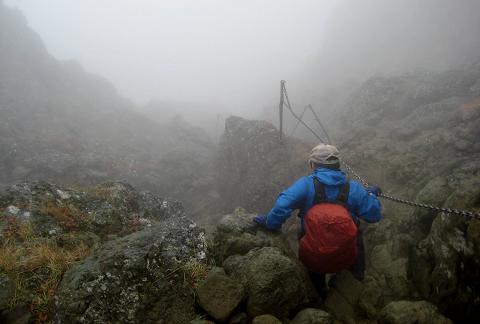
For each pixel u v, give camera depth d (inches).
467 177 207.9
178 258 141.2
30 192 189.9
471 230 137.6
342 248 136.9
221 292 127.6
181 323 125.3
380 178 382.0
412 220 214.4
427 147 391.9
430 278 151.6
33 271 136.7
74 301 118.3
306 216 142.2
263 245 162.1
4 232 158.1
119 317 120.5
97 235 188.5
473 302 128.7
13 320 120.0
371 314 150.3
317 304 152.8
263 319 122.0
